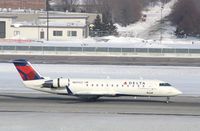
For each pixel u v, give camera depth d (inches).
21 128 5590.6
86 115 6407.5
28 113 6505.9
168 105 7347.4
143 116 6407.5
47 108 6909.5
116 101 7652.6
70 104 7283.5
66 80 7578.7
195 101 7790.4
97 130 5531.5
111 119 6156.5
